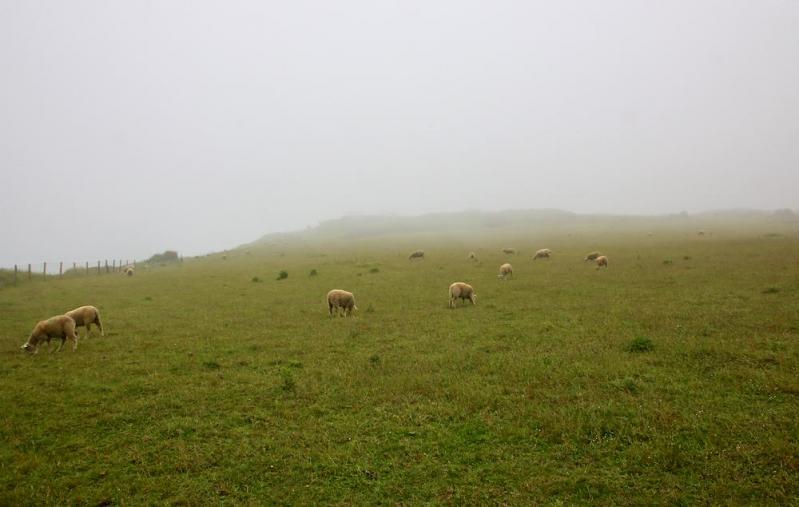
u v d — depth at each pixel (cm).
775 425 959
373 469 900
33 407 1212
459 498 800
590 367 1352
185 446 1004
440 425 1067
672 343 1515
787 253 3541
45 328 1717
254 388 1331
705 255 3788
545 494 802
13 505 802
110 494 838
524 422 1054
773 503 731
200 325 2175
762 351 1385
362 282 3356
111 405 1222
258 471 905
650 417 1028
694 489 784
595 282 2839
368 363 1521
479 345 1659
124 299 2995
